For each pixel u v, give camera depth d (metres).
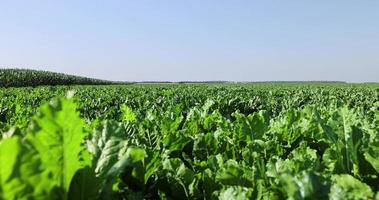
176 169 1.86
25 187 1.01
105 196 1.29
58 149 1.15
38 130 1.12
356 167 1.98
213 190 1.76
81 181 1.25
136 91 20.28
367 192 1.45
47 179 1.07
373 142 2.02
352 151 1.99
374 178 1.92
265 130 2.99
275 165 1.80
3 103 8.16
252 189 1.53
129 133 2.87
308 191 1.21
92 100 10.27
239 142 2.95
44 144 1.13
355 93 19.89
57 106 1.13
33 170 1.01
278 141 2.92
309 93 20.00
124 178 1.86
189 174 1.82
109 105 8.88
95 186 1.28
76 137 1.18
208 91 21.62
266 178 1.74
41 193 1.06
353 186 1.48
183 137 2.56
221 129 3.26
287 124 3.05
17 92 18.48
